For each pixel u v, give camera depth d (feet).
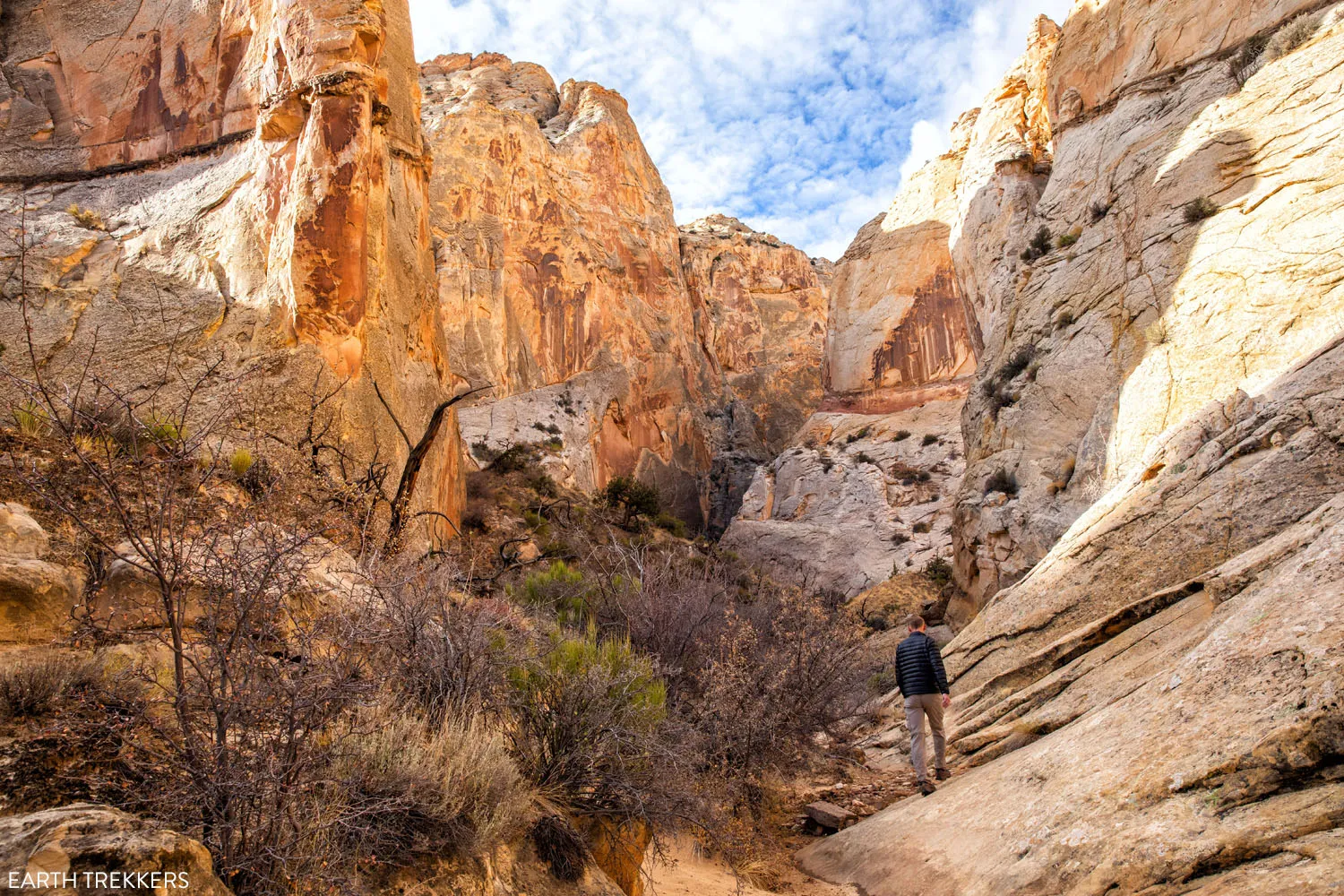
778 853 22.72
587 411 148.25
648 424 166.61
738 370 217.97
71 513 11.00
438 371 57.47
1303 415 33.06
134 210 40.78
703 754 22.84
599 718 16.11
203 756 9.03
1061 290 74.54
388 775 11.40
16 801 8.80
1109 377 63.16
